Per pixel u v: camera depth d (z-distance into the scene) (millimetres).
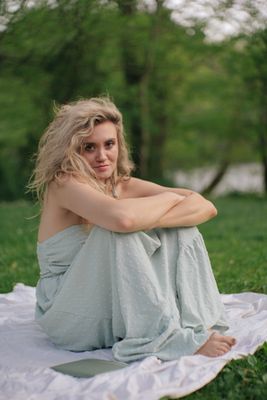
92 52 11000
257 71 13844
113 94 13102
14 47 9602
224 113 17797
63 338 3447
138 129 14000
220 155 19938
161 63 14438
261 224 8602
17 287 4812
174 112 16625
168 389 2789
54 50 9906
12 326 3820
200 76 16734
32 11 7215
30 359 3285
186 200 3504
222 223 8820
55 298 3383
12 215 9391
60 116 3596
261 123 16828
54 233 3486
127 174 3842
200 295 3443
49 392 2828
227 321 3576
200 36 10938
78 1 7309
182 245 3457
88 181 3461
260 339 3355
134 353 3207
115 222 3172
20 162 14164
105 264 3283
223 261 6000
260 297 4379
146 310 3232
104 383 2832
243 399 2840
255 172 18766
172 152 20891
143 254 3268
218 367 2982
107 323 3373
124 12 9164
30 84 12211
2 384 2938
